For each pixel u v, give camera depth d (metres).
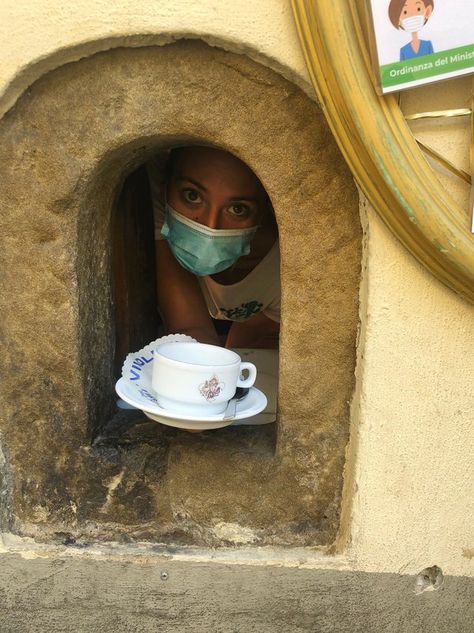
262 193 1.39
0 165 1.11
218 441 1.26
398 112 0.96
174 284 1.63
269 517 1.24
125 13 0.98
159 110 1.06
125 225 1.45
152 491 1.25
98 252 1.26
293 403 1.18
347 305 1.12
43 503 1.27
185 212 1.40
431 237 0.98
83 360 1.21
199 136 1.08
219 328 2.10
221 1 0.97
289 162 1.06
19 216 1.14
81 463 1.25
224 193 1.33
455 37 0.91
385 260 1.05
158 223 1.60
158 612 1.27
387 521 1.18
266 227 1.58
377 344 1.09
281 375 1.17
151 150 1.22
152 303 1.74
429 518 1.18
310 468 1.21
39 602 1.28
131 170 1.26
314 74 0.96
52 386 1.22
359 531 1.19
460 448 1.14
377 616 1.25
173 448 1.25
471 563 1.21
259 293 1.71
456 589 1.23
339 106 0.96
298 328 1.15
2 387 1.23
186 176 1.36
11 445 1.26
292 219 1.09
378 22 0.91
